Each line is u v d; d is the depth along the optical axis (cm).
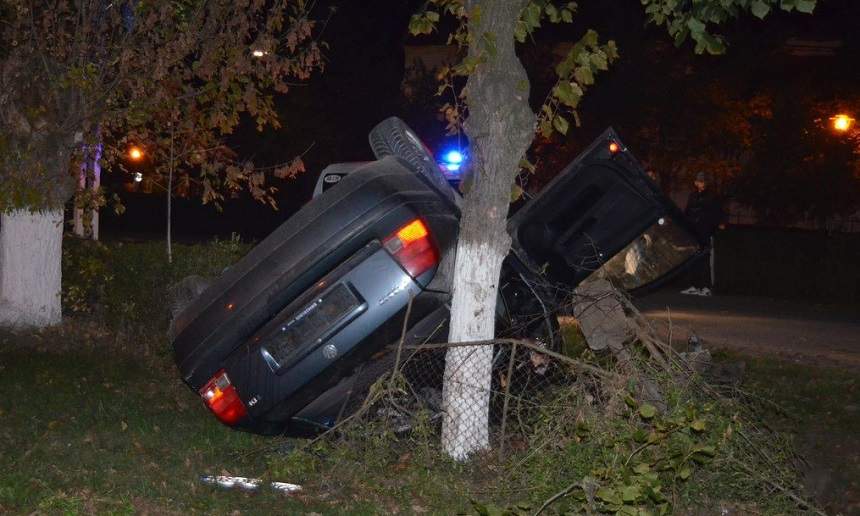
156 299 1164
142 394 949
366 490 694
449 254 745
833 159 2628
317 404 739
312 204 717
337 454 705
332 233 689
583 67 726
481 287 729
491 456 725
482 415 732
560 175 817
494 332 750
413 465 712
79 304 1242
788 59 2808
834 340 1513
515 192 740
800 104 2655
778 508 661
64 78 1125
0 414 844
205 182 1292
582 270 857
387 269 690
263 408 698
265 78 1245
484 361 732
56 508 624
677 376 715
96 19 1158
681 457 616
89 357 1080
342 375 702
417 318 714
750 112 2680
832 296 2197
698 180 1958
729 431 651
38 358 1056
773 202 2677
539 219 828
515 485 671
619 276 948
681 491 652
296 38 1220
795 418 883
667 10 763
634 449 638
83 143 1198
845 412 1000
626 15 2666
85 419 841
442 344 704
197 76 1281
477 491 681
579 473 641
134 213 3966
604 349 782
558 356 695
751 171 2664
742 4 723
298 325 690
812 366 1241
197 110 1274
